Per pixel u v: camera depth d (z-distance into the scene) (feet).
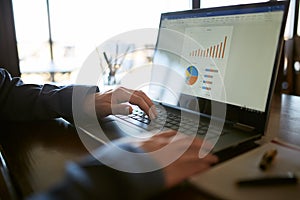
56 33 4.60
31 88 2.31
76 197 0.90
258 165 1.21
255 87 1.77
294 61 4.59
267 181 1.06
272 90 1.68
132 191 0.95
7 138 1.82
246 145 1.53
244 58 1.87
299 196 0.98
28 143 1.71
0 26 3.99
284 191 1.01
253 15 1.87
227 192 1.00
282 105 2.77
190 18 2.39
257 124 1.71
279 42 1.69
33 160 1.44
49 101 2.16
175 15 2.57
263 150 1.40
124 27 4.19
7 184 1.20
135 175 1.04
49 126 2.07
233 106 1.87
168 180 1.05
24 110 2.21
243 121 1.79
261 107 1.71
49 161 1.42
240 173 1.14
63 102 2.14
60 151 1.55
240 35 1.93
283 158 1.30
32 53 4.42
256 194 0.99
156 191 0.98
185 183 1.05
